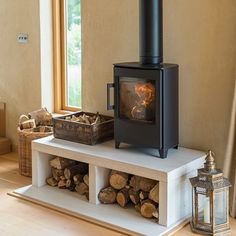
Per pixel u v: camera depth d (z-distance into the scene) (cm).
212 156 361
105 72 439
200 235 339
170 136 372
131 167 356
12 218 366
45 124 477
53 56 504
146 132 370
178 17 388
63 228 350
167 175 339
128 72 371
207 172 339
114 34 427
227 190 342
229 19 365
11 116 531
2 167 478
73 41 496
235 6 360
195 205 344
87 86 453
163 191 343
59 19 499
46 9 491
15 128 529
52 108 512
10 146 530
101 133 405
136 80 370
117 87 380
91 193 386
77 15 488
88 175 398
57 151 399
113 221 355
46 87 503
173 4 389
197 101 389
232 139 364
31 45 499
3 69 529
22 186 426
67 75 507
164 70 356
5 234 341
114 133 391
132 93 375
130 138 380
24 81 512
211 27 374
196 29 381
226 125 376
